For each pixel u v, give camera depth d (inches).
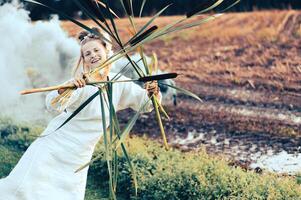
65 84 165.0
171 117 286.8
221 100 295.7
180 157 245.3
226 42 351.6
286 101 288.7
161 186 215.5
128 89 177.6
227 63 330.3
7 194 167.8
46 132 174.4
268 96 295.4
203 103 295.1
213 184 213.2
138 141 262.4
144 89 177.5
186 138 268.8
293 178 229.0
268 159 245.6
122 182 223.1
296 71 313.9
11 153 250.8
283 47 338.6
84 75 163.5
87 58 175.0
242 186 209.5
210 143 262.5
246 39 352.5
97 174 233.0
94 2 168.1
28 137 260.1
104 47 176.9
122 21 393.7
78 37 181.9
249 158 247.3
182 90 166.6
